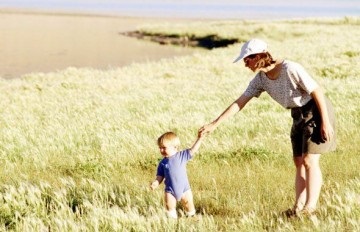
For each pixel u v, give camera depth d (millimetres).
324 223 7488
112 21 111312
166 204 8586
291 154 12773
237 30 73812
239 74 32281
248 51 7855
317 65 30812
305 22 83250
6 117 19391
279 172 11219
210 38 71938
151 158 13094
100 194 9227
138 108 20344
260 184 10391
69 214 8203
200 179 11039
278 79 8055
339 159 11758
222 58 41438
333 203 8383
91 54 53719
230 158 12469
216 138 15031
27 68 42656
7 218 8539
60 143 14961
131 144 14281
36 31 79125
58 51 55250
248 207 8984
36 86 29219
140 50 59625
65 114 19531
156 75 33594
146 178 11523
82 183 10250
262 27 72938
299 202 8414
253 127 15844
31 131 16359
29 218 8039
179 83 29016
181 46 66750
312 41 48562
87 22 105125
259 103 19922
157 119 17328
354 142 13375
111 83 29531
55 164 13031
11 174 12109
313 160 8164
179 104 20750
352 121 15695
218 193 9883
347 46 39969
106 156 13336
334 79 25469
